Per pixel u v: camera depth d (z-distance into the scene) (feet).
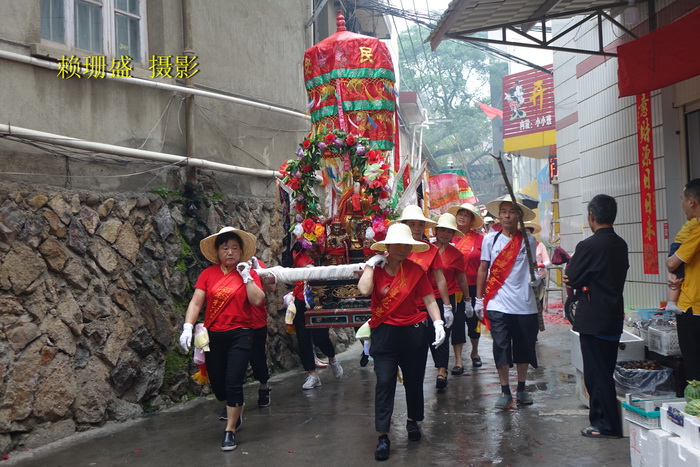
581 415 19.97
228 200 28.63
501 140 129.29
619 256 17.85
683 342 16.76
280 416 21.85
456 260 25.41
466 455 16.89
